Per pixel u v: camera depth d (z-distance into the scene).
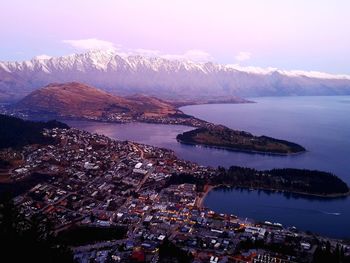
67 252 57.31
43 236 55.53
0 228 50.22
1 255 47.75
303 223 160.75
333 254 116.31
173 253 121.50
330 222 162.75
